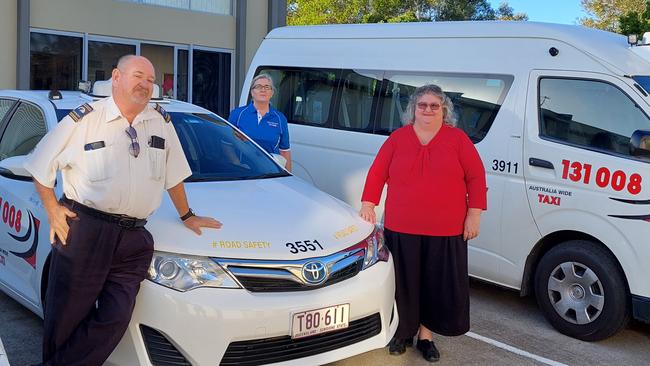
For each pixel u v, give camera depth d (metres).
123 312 3.00
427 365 4.16
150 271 3.11
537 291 4.97
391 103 6.16
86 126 2.98
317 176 6.73
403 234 4.02
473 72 5.52
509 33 5.36
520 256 5.08
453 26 5.83
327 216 3.81
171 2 13.34
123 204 2.99
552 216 4.86
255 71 7.55
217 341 3.06
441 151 3.92
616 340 4.77
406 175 3.98
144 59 3.02
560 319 4.81
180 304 3.04
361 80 6.45
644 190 4.36
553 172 4.85
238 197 3.88
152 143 3.09
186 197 3.51
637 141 4.36
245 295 3.14
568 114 4.88
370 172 4.19
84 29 12.02
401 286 4.05
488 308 5.40
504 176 5.16
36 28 11.41
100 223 3.01
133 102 2.99
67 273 3.02
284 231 3.48
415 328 4.12
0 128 4.91
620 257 4.46
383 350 4.37
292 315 3.19
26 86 11.23
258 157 4.75
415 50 6.04
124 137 3.01
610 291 4.53
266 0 14.88
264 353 3.19
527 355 4.41
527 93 5.12
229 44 14.41
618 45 4.92
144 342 3.08
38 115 4.50
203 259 3.16
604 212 4.55
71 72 12.01
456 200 3.96
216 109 14.38
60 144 2.97
